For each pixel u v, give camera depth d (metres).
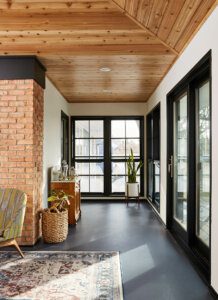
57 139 5.61
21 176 3.73
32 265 3.04
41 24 3.35
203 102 3.19
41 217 3.96
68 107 7.03
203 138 3.21
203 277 2.69
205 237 3.10
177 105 4.29
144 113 7.07
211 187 2.46
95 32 3.44
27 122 3.73
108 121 7.11
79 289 2.52
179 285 2.61
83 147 7.20
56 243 3.78
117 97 6.55
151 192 6.48
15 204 3.34
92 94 6.17
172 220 4.41
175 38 3.27
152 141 6.25
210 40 2.50
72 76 4.67
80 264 3.06
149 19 3.10
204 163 3.17
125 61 3.90
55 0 3.09
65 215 3.91
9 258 3.24
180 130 4.10
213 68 2.43
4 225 3.28
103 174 7.18
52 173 4.90
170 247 3.63
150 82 5.12
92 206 6.34
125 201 6.95
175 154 4.39
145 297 2.40
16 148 3.74
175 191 4.38
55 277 2.75
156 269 2.96
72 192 4.73
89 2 3.12
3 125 3.74
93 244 3.74
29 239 3.68
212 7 2.41
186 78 3.28
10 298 2.36
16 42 3.58
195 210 3.40
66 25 3.36
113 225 4.70
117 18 3.32
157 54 3.62
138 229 4.45
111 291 2.48
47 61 3.90
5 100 3.73
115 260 3.18
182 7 2.63
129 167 6.59
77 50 3.62
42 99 4.23
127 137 7.19
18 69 3.71
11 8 3.22
